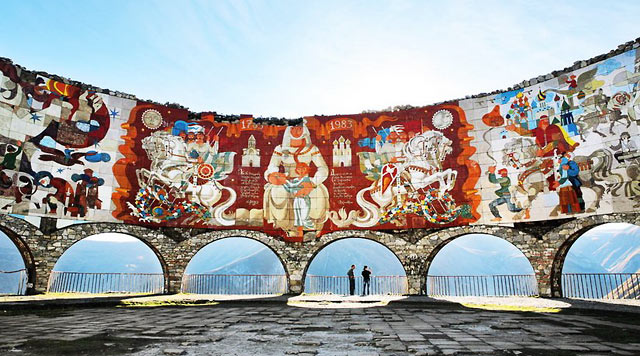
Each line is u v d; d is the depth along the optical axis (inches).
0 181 878.4
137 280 1133.7
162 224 1037.8
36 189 924.0
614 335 359.9
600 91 892.0
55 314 559.5
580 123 908.6
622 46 877.8
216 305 752.3
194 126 1127.0
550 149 939.3
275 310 634.2
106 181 1011.9
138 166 1051.9
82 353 271.1
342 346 304.8
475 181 1010.1
